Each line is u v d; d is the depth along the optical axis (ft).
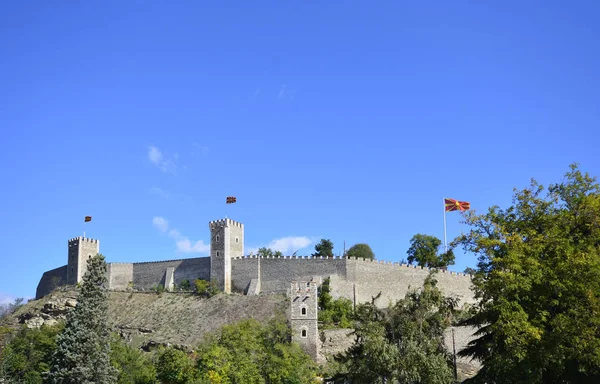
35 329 391.86
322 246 550.77
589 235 214.90
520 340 191.42
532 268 201.16
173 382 330.75
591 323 197.26
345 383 258.57
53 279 567.59
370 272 465.47
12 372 344.08
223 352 331.16
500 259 207.00
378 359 225.56
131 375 332.19
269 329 377.71
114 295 520.42
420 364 219.00
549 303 203.51
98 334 313.73
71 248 561.43
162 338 444.96
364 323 250.37
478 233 223.71
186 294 498.28
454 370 244.22
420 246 527.40
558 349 194.08
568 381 212.84
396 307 251.19
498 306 200.13
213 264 496.64
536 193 228.63
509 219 227.40
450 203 501.97
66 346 306.55
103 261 325.42
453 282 494.59
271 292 474.08
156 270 531.09
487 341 224.12
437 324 241.55
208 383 311.27
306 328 390.42
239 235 506.48
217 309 462.19
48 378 304.30
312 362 362.53
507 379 203.62
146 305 497.87
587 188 228.02
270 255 528.63
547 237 212.64
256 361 335.88
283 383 330.34
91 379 301.63
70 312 318.04
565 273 199.11
